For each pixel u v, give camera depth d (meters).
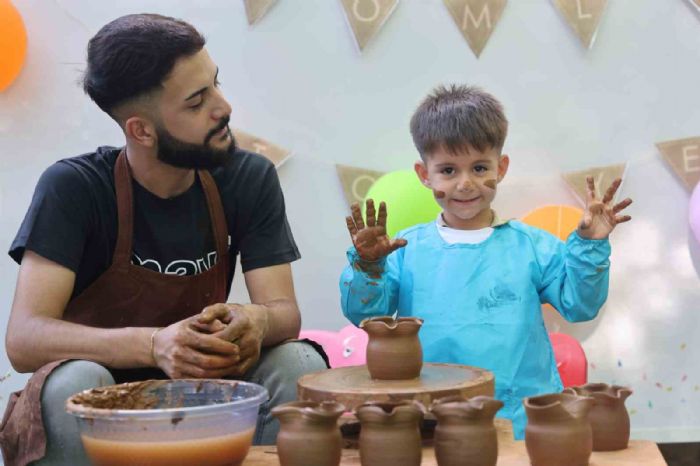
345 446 1.34
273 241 1.83
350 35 2.52
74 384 1.43
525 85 2.53
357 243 1.60
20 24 2.38
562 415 1.15
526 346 1.84
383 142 2.54
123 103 1.64
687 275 2.52
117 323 1.75
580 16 2.48
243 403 1.21
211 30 2.51
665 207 2.52
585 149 2.53
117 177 1.72
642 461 1.21
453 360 1.86
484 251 1.92
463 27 2.51
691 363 2.52
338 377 1.40
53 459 1.44
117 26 1.65
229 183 1.82
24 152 2.48
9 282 2.47
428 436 1.36
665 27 2.51
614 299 2.54
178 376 1.46
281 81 2.52
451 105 1.90
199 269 1.78
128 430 1.16
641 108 2.52
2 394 2.46
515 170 2.54
